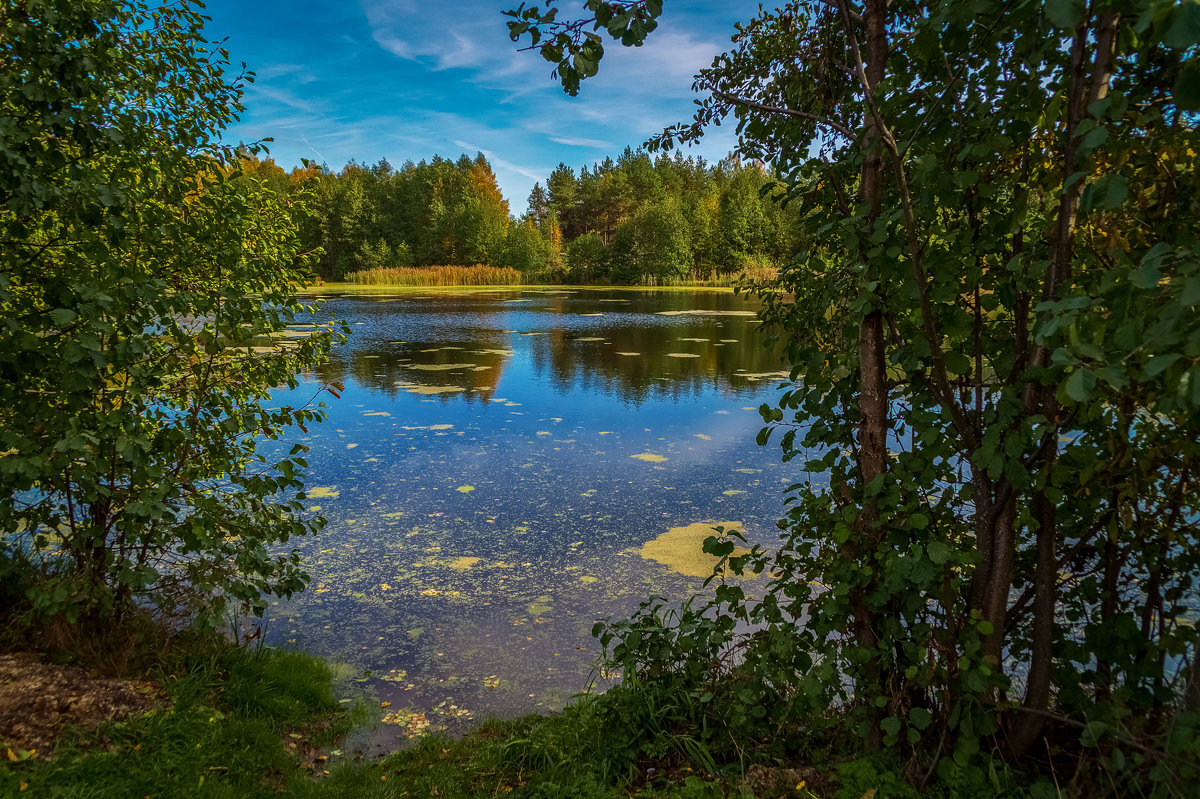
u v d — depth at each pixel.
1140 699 1.59
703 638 2.29
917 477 1.80
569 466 6.02
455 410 8.15
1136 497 1.62
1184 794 1.33
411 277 42.81
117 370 2.48
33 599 2.31
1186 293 0.93
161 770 2.04
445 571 4.05
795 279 2.40
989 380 1.85
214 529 2.77
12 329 2.14
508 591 3.82
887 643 1.82
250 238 3.24
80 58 2.23
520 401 8.62
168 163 2.65
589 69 1.50
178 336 2.69
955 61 1.64
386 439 6.89
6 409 2.42
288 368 3.23
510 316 20.34
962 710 1.73
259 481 2.90
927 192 1.62
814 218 2.04
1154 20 0.87
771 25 2.27
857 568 1.82
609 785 2.13
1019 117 1.58
